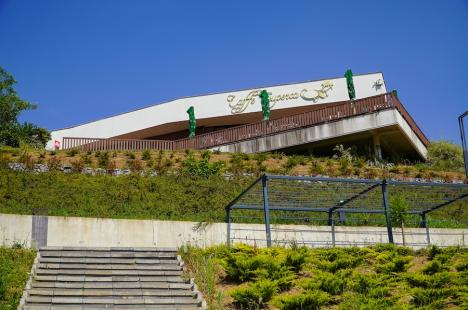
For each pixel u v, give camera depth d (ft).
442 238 61.98
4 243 48.39
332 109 101.30
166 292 39.22
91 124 141.08
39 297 36.55
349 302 36.83
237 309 37.40
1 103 112.27
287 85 128.47
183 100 135.33
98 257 45.37
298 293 40.40
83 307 35.68
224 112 131.23
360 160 90.22
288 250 47.29
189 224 55.21
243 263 42.42
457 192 64.13
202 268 44.14
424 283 40.40
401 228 60.85
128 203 66.59
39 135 116.26
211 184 74.23
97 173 75.46
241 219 63.46
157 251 47.39
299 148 102.22
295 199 59.88
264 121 103.30
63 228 51.52
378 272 44.55
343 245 57.93
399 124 96.84
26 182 68.23
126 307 36.63
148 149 93.71
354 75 124.98
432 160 108.37
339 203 58.23
